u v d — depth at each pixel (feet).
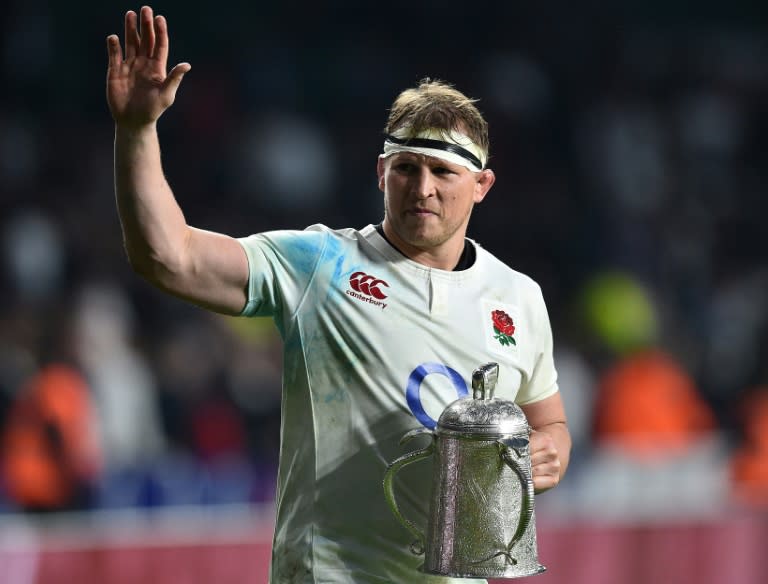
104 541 76.07
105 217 156.15
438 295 42.14
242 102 181.78
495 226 181.57
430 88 41.81
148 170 38.45
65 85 175.73
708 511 98.58
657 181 199.93
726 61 223.92
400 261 42.27
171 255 38.88
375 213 178.19
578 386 133.49
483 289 43.32
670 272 183.01
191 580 77.46
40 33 176.35
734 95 219.41
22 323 112.98
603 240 184.75
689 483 118.62
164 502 102.53
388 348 41.45
